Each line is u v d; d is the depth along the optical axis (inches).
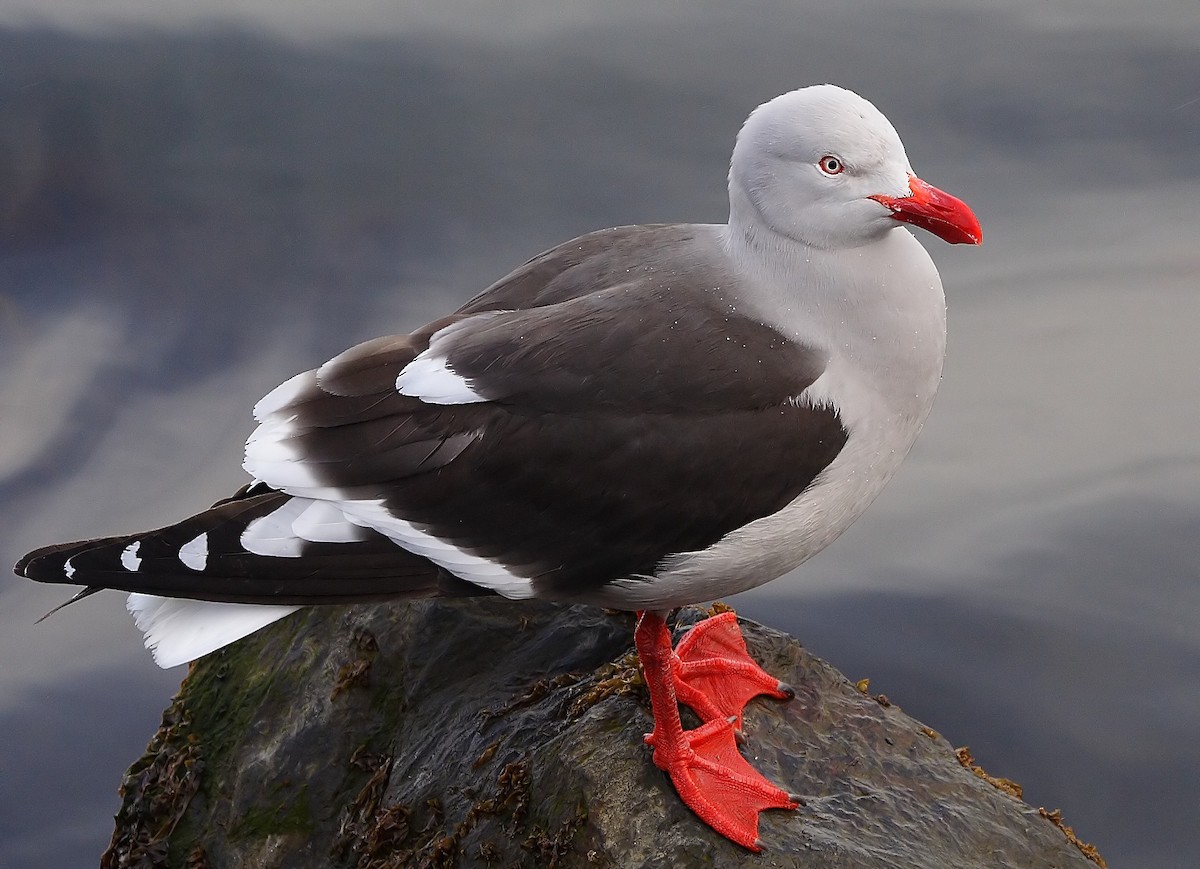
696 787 309.3
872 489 330.6
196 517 314.0
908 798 325.1
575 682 351.6
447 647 368.8
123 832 386.0
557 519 308.2
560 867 309.0
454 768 343.0
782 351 313.3
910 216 313.0
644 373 305.6
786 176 317.4
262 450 315.0
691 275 325.4
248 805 369.1
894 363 318.0
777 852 300.4
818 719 344.2
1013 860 315.6
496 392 307.3
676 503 305.6
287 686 379.9
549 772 323.3
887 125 319.9
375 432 311.9
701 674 345.7
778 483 308.7
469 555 309.9
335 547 309.3
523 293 338.3
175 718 395.5
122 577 309.9
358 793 358.6
